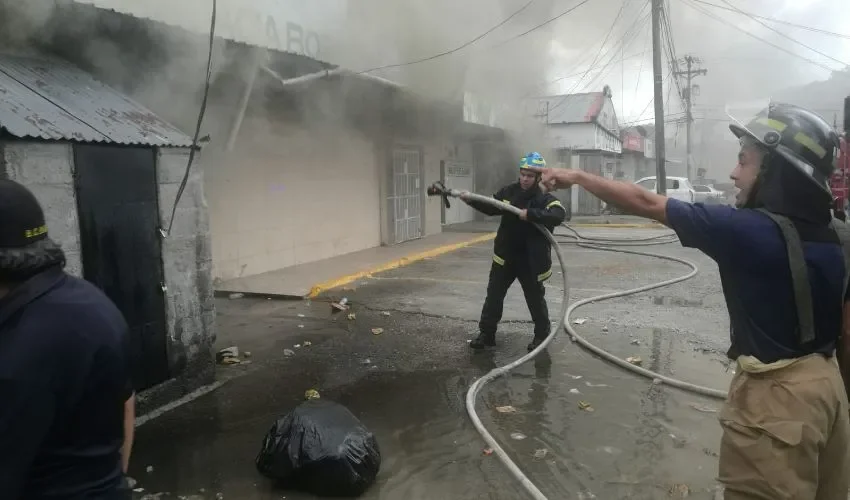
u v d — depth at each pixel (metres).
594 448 3.03
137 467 2.81
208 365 3.89
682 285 7.23
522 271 4.58
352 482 2.53
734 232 1.56
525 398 3.70
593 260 9.38
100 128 3.11
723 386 3.88
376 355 4.56
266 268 7.88
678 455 2.95
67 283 1.25
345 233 9.70
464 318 5.64
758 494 1.56
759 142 1.60
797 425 1.51
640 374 4.08
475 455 2.96
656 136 17.77
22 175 2.68
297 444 2.59
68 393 1.16
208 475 2.74
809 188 1.55
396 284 7.33
